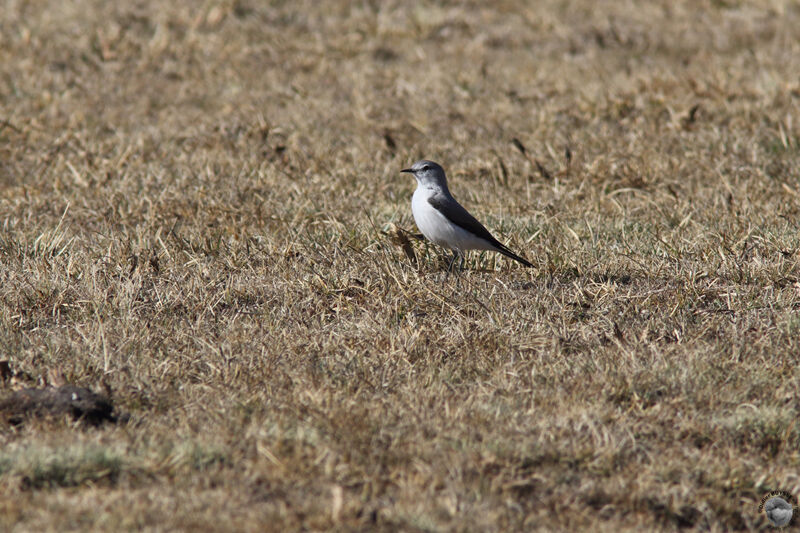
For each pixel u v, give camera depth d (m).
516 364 9.42
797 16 29.47
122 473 7.18
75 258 12.43
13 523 6.33
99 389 8.70
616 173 16.92
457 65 24.98
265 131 19.47
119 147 18.45
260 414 8.25
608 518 6.94
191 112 21.39
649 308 10.95
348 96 22.72
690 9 30.48
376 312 10.89
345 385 8.95
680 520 7.04
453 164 18.06
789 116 19.06
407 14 29.08
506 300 11.22
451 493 6.87
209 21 27.45
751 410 8.38
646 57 25.73
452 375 9.24
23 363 9.20
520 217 15.16
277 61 25.25
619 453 7.66
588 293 11.38
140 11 28.11
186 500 6.75
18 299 10.98
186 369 9.28
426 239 13.05
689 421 8.24
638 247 13.19
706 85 21.81
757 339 9.91
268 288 11.62
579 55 26.16
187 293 11.32
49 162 17.80
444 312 10.89
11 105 21.39
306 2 29.67
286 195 16.00
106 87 22.97
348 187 16.58
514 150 18.67
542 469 7.45
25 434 7.75
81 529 6.32
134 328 10.19
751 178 16.34
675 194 15.70
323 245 13.32
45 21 26.86
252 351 9.68
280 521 6.46
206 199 15.51
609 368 9.15
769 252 12.64
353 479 7.16
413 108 21.67
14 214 14.95
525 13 29.39
